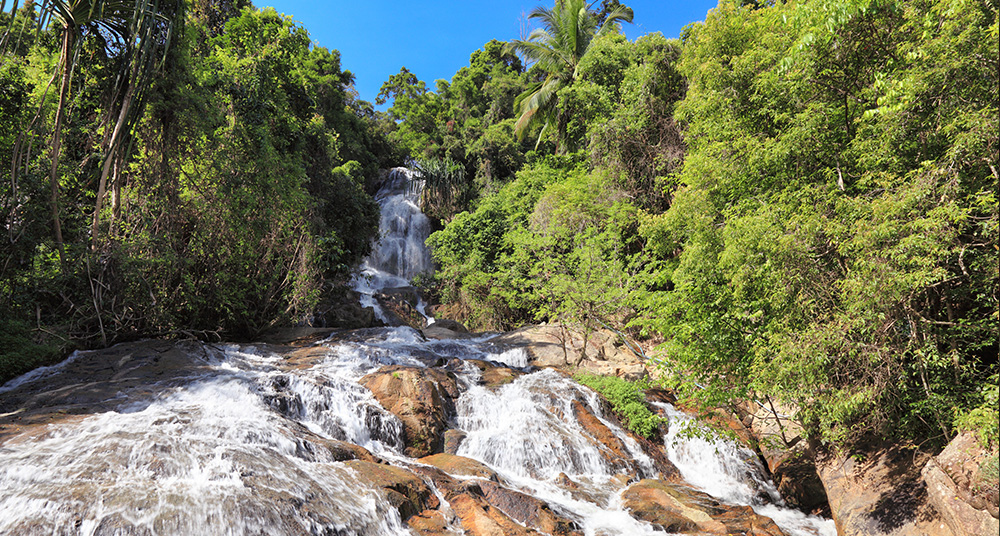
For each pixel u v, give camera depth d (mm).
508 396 12219
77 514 5746
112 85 12820
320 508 6758
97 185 13672
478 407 11664
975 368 6535
